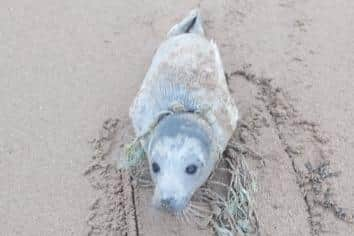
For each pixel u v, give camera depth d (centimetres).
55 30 206
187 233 156
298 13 215
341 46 204
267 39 207
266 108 186
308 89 192
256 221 159
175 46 173
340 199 165
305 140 178
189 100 156
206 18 213
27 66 194
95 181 166
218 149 153
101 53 200
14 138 175
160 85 161
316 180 168
